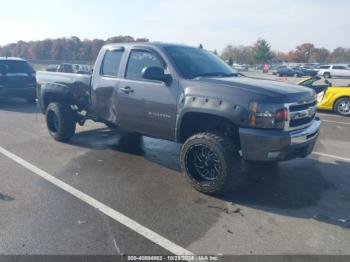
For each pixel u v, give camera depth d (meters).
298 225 3.41
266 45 72.69
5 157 5.44
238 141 4.17
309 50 96.38
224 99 3.80
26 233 3.15
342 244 3.07
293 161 5.51
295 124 3.86
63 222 3.37
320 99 10.97
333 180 4.68
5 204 3.74
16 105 11.51
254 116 3.65
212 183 4.00
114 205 3.77
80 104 5.84
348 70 39.91
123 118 5.05
